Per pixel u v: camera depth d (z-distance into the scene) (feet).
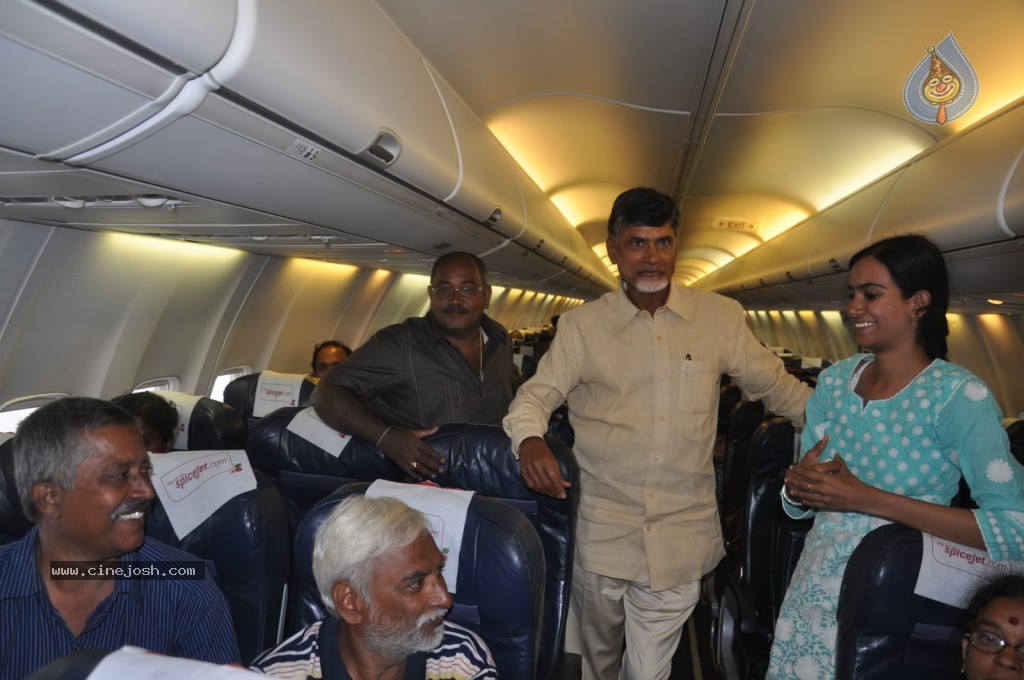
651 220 7.35
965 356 25.67
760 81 14.29
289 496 9.42
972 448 5.49
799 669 6.30
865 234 17.79
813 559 6.32
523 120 17.35
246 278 18.60
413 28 11.16
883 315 5.86
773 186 25.46
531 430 7.42
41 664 5.13
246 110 6.59
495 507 6.01
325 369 15.71
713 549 8.28
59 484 4.92
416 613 4.86
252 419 13.83
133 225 11.53
